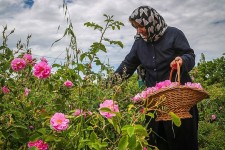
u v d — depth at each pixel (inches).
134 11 129.0
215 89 317.4
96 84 116.4
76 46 95.3
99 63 107.2
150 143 126.4
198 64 454.9
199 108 297.9
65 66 100.0
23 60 98.5
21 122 86.3
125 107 112.2
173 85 101.3
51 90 101.9
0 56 100.8
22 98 95.8
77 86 103.4
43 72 92.7
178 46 126.5
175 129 121.6
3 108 93.5
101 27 103.0
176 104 100.0
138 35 136.3
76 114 88.1
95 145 74.8
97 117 83.4
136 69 140.0
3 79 95.8
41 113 89.5
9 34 104.0
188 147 122.9
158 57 128.8
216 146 217.6
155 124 124.8
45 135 79.7
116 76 123.6
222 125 278.4
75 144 80.4
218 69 439.2
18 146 90.4
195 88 99.8
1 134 82.9
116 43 104.9
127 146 70.6
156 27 126.3
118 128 76.2
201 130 241.9
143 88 137.8
